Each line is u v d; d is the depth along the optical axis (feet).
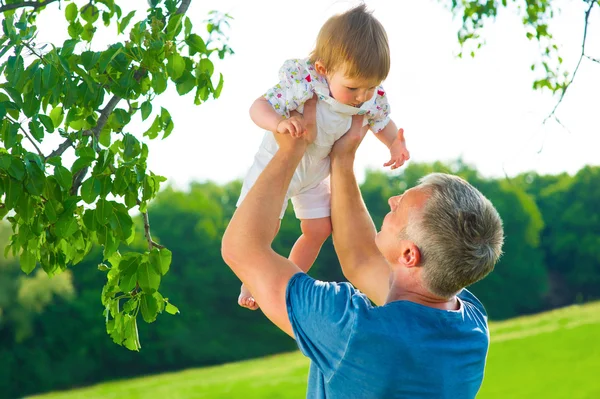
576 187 176.86
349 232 9.05
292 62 8.98
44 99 9.29
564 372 65.51
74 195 9.93
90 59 9.16
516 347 79.25
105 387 117.91
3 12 10.42
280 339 149.69
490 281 165.89
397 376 6.81
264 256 7.63
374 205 167.53
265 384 78.23
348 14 8.76
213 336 148.25
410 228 7.09
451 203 6.94
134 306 10.62
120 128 10.16
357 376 6.89
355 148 9.18
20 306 126.41
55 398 102.17
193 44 10.15
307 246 9.73
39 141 8.74
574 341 78.79
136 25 9.68
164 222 155.53
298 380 78.89
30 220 9.59
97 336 133.39
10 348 126.62
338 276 150.51
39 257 10.61
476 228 6.88
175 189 160.56
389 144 9.66
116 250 9.96
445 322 7.08
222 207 168.66
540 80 16.17
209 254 153.99
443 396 6.94
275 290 7.47
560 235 175.32
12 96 8.64
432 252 6.91
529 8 16.25
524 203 167.84
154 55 9.50
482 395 60.64
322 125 8.92
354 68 8.53
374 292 8.83
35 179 8.73
